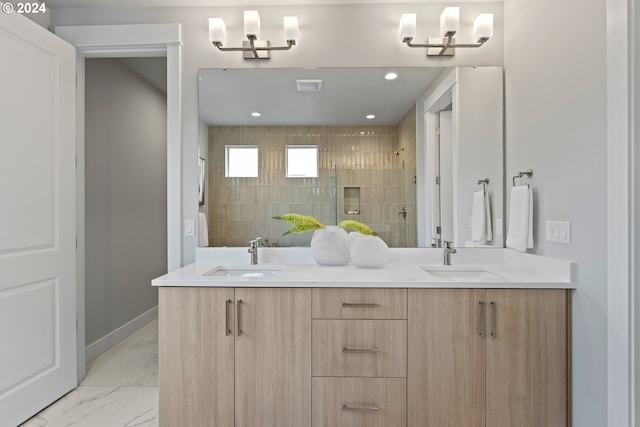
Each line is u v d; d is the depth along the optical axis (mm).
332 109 2342
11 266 1826
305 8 2328
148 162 3746
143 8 2340
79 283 2424
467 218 2320
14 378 1850
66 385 2211
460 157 2318
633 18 1351
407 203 2340
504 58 2303
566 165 1712
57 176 2146
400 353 1688
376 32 2324
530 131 2014
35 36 1980
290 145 2352
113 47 2342
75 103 2311
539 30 1918
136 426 1903
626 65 1358
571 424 1673
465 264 2229
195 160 2344
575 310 1657
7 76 1816
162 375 1724
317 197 2355
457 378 1680
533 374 1678
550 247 1847
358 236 2174
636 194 1352
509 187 2256
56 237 2137
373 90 2330
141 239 3609
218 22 2176
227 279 1724
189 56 2338
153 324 3717
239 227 2354
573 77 1658
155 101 3900
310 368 1702
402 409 1688
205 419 1713
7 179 1817
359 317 1693
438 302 1687
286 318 1706
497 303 1680
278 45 2336
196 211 2350
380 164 2346
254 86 2334
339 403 1698
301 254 2332
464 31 2320
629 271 1361
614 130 1415
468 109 2314
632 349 1358
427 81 2324
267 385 1708
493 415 1680
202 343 1718
